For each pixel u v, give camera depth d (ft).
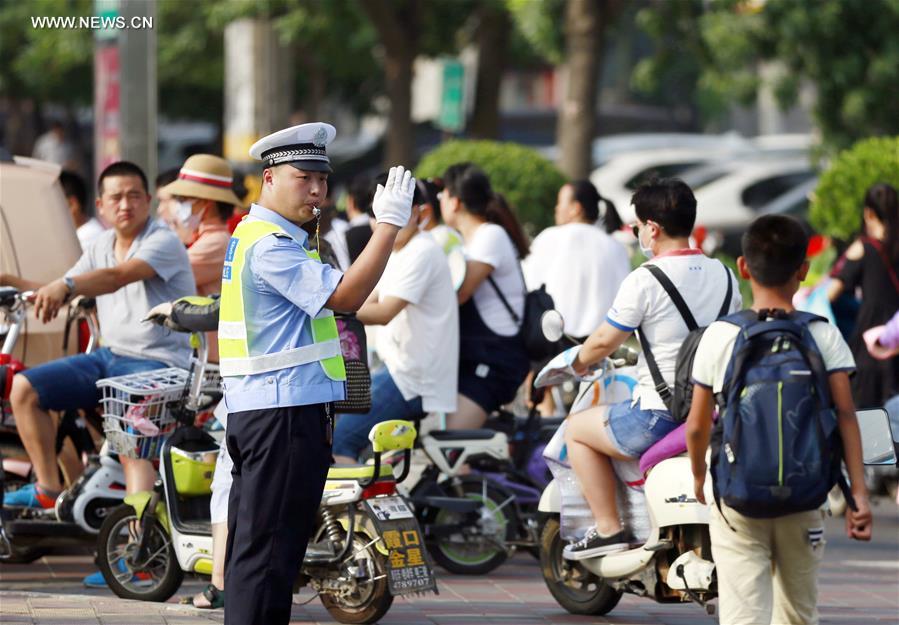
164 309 67.36
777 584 51.26
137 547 70.79
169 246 75.72
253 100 183.83
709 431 50.57
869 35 177.06
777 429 47.32
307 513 51.78
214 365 70.90
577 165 160.76
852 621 72.18
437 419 82.07
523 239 90.53
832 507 107.65
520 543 81.87
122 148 117.70
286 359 51.08
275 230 51.34
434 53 221.46
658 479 62.44
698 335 59.21
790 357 48.06
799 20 174.09
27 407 74.74
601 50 160.86
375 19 194.80
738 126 420.77
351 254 80.59
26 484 80.69
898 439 77.82
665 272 63.21
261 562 51.31
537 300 84.23
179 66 268.82
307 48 255.09
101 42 121.19
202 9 250.78
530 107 426.92
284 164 51.34
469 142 144.66
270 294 51.13
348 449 79.56
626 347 66.28
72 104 312.29
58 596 71.10
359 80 315.99
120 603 69.97
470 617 70.85
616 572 65.82
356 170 262.88
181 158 349.20
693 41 187.73
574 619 70.90
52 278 83.87
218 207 83.66
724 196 194.80
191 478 69.10
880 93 176.96
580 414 67.31
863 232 106.73
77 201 101.40
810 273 119.75
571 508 68.85
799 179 196.03
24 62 275.80
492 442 81.41
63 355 83.97
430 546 82.58
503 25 217.97
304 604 69.41
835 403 48.93
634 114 348.59
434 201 87.30
